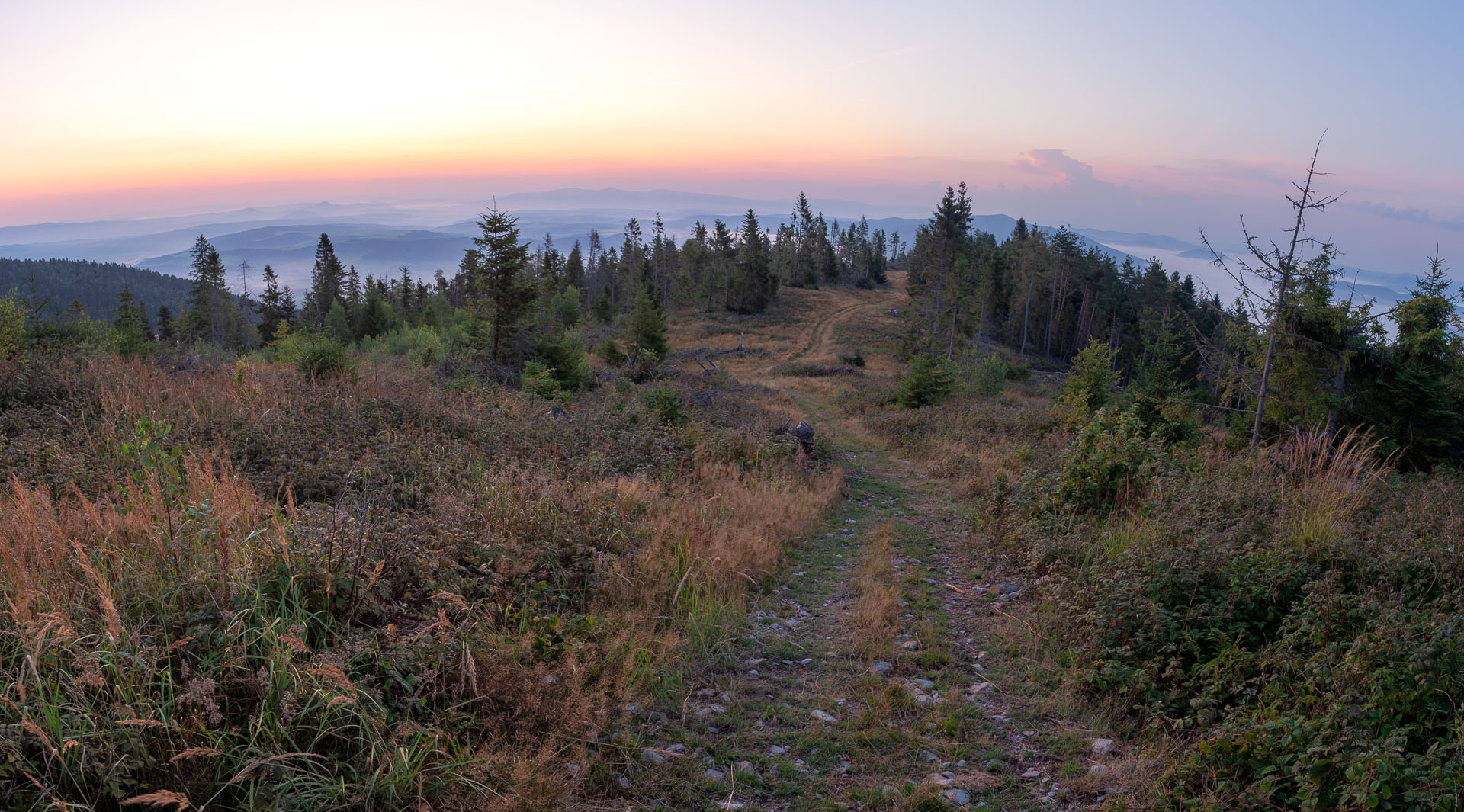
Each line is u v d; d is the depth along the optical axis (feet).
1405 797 10.05
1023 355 258.16
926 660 19.20
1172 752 13.96
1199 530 22.40
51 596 12.86
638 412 56.70
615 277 393.50
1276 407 69.10
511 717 13.58
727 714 15.90
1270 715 12.96
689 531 26.40
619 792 12.69
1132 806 12.50
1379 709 12.07
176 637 12.70
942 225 239.30
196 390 38.55
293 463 27.25
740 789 13.15
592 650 16.76
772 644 20.02
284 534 15.33
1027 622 21.63
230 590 13.56
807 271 358.64
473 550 19.57
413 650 13.87
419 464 29.78
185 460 21.53
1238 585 18.06
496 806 11.30
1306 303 62.44
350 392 43.16
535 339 99.19
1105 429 33.63
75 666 11.19
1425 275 67.92
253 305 272.51
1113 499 30.22
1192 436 63.67
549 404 63.87
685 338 240.32
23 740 9.85
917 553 31.04
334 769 11.30
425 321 231.30
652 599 20.75
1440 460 63.41
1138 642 17.20
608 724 14.53
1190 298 279.90
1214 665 15.26
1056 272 273.75
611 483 31.42
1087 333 275.39
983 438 67.46
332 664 12.05
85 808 9.59
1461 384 67.62
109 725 10.32
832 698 16.88
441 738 12.55
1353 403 68.28
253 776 10.73
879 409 100.37
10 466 23.57
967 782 13.60
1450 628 13.03
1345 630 15.55
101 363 44.78
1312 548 20.18
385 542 17.53
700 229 365.81
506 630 16.60
